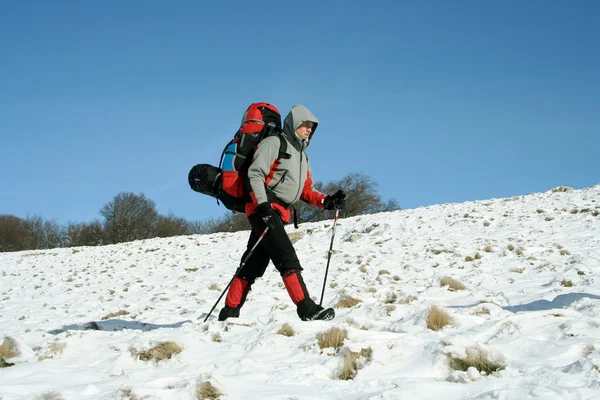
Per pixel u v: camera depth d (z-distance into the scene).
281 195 5.04
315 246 17.14
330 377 3.26
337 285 8.85
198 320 6.73
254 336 4.24
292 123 5.02
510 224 15.05
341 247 15.89
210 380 2.87
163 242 23.97
